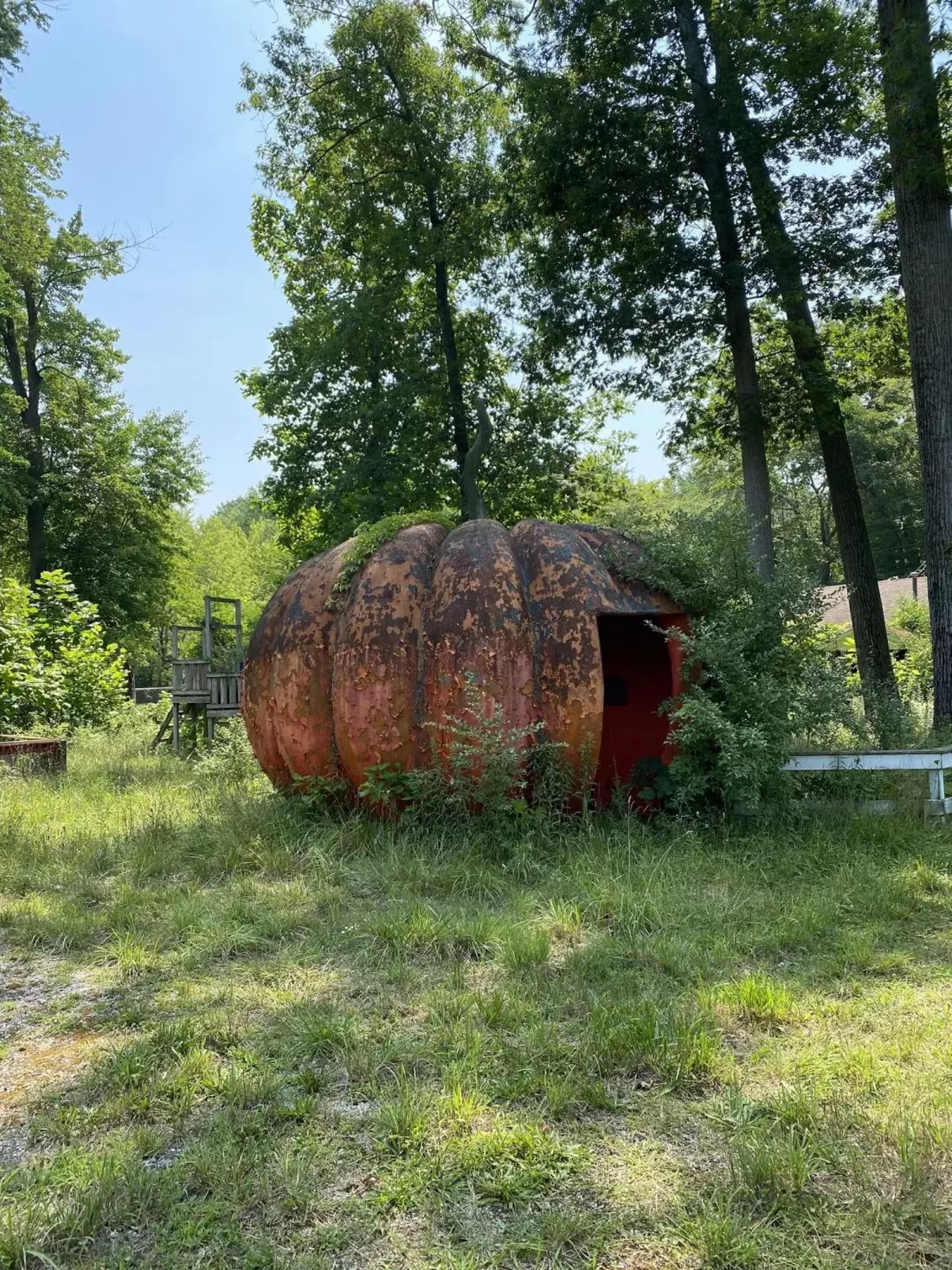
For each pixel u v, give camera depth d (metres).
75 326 30.00
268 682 7.92
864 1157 2.81
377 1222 2.62
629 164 14.68
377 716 7.08
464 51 19.73
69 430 30.72
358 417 20.25
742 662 7.23
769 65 12.73
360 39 19.36
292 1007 4.13
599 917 5.21
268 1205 2.72
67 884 6.30
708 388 18.33
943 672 10.33
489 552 7.39
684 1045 3.49
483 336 21.95
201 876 6.42
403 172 20.28
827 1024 3.76
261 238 23.42
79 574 31.09
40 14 18.67
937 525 10.38
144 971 4.68
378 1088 3.34
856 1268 2.37
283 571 51.53
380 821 7.30
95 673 18.33
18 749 11.89
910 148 10.38
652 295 14.89
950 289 10.49
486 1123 3.08
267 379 21.81
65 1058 3.76
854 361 17.27
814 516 41.03
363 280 21.77
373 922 5.17
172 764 12.41
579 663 6.96
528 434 22.05
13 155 26.16
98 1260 2.51
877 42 11.27
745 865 6.15
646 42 14.49
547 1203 2.68
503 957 4.62
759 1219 2.57
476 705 6.80
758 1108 3.12
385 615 7.23
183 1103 3.27
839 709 7.61
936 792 7.25
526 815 6.73
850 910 5.27
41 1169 2.91
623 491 23.34
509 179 18.12
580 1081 3.33
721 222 14.55
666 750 7.70
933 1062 3.37
